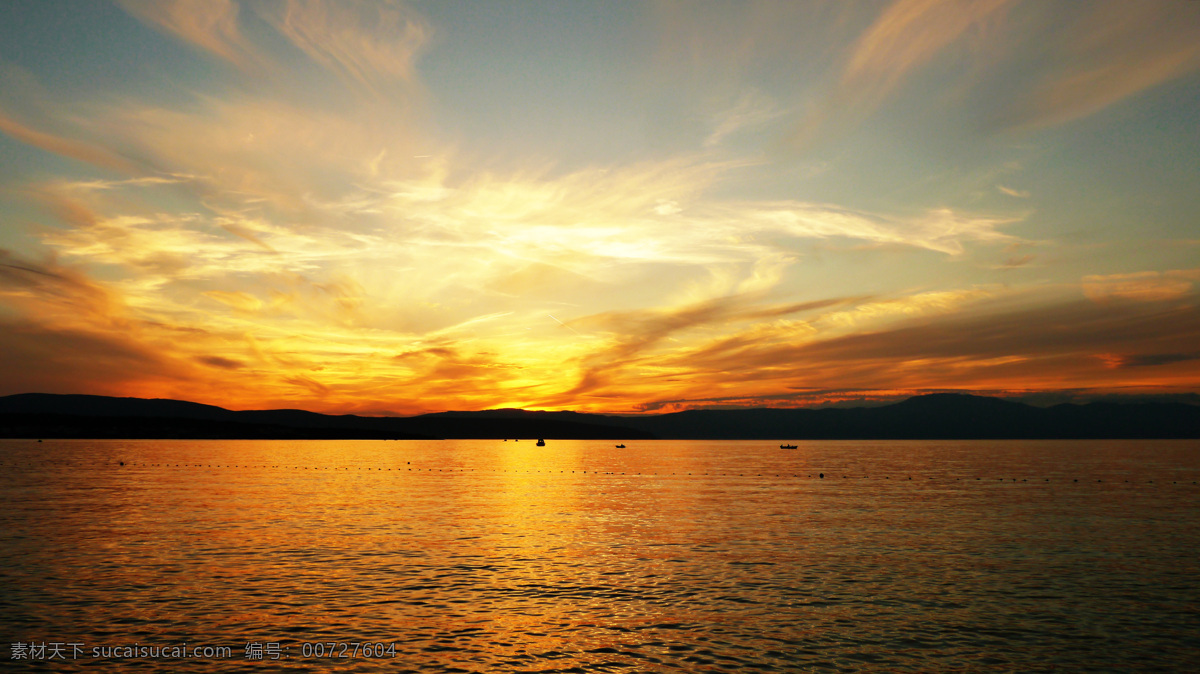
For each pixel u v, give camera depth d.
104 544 37.41
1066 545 37.88
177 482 83.31
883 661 19.91
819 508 56.69
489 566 32.06
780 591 27.45
